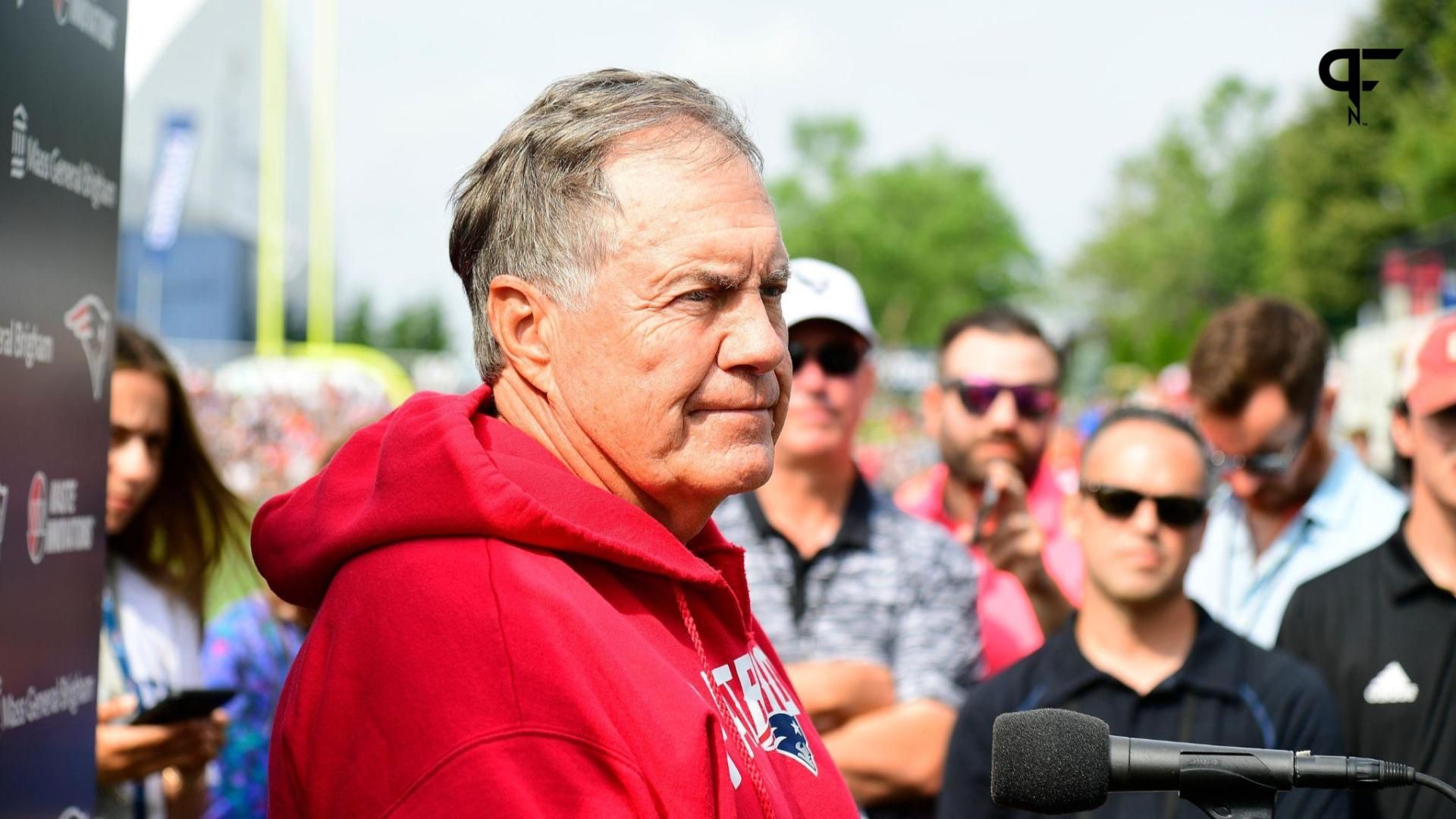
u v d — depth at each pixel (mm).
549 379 1580
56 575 1937
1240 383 4039
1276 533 4305
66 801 1969
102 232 2123
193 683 3430
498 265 1590
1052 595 3746
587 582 1510
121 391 3338
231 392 18312
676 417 1509
